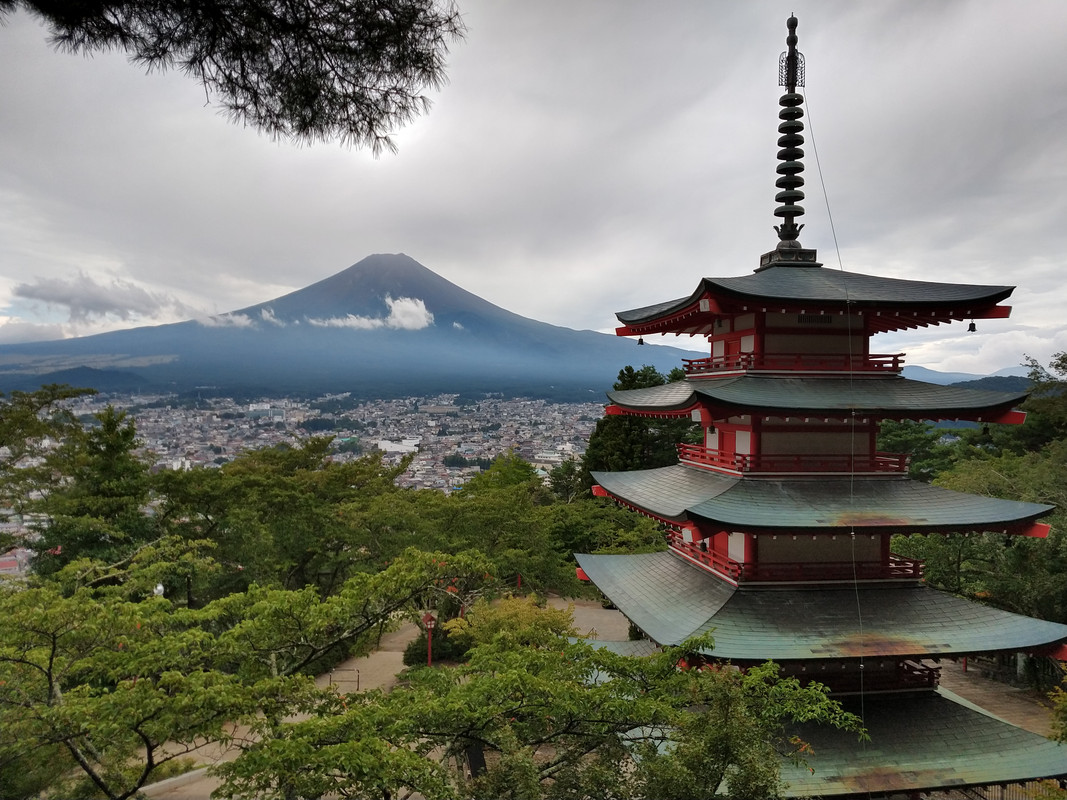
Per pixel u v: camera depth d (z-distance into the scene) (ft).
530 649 45.68
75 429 104.58
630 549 132.67
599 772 35.24
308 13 20.22
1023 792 60.29
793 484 58.95
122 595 64.90
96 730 32.91
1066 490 110.52
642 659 44.52
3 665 38.91
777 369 60.59
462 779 35.76
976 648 51.31
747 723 35.96
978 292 58.23
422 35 21.42
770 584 57.11
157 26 19.38
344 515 117.29
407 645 118.83
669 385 76.74
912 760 50.52
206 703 33.45
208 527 111.24
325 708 38.27
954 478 129.18
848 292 59.36
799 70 71.10
